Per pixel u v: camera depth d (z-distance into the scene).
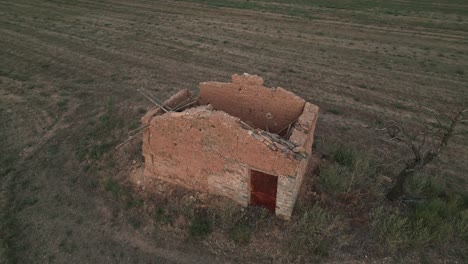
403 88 25.05
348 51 31.34
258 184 13.02
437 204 13.64
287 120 15.05
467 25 37.75
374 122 20.84
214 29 36.12
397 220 12.74
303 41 33.38
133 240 13.44
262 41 33.22
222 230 13.09
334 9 43.41
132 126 19.25
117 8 42.81
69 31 34.94
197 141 12.94
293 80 25.92
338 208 13.77
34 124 20.06
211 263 12.45
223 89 15.34
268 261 12.29
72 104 22.02
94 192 15.35
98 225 14.02
